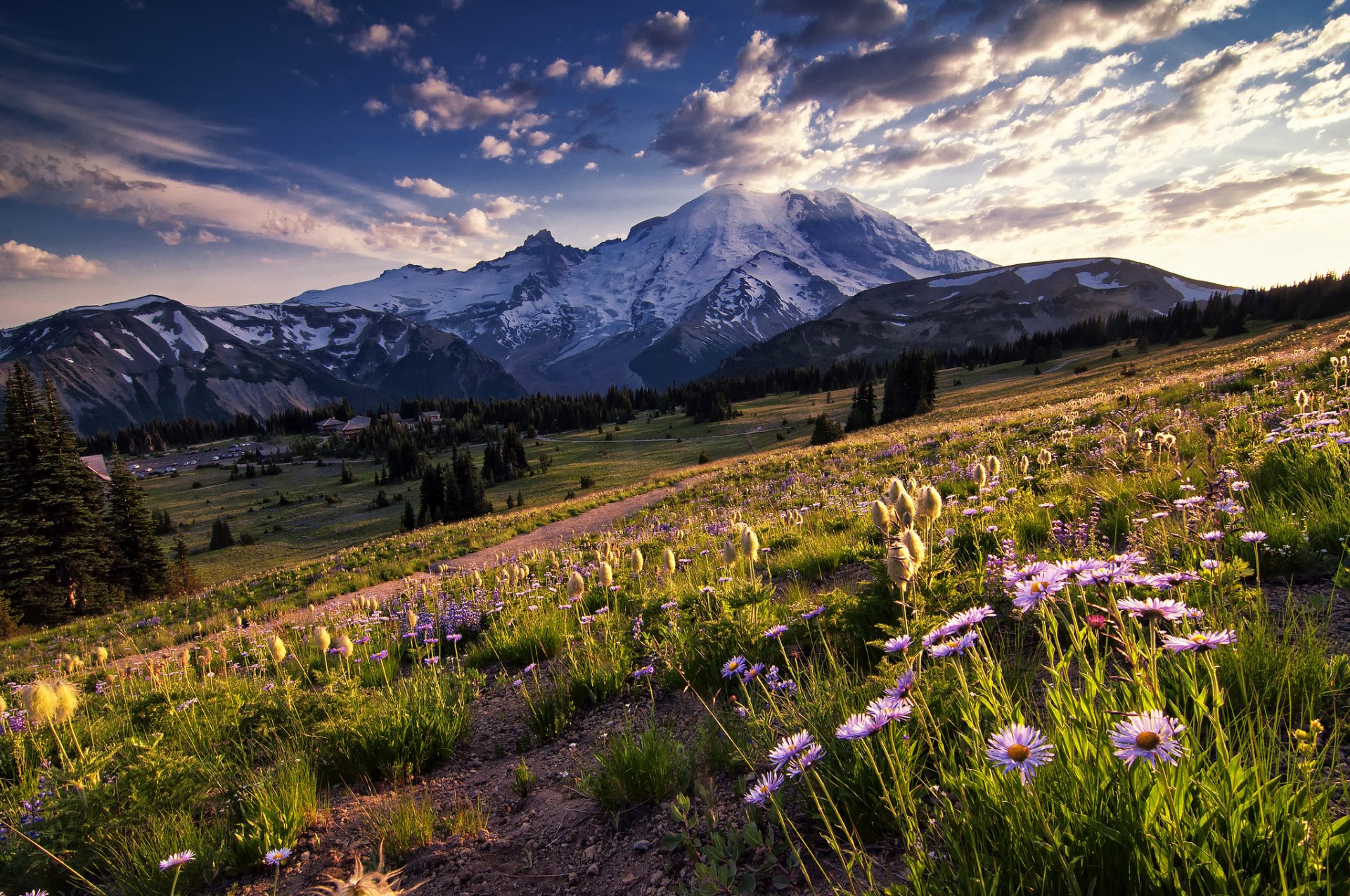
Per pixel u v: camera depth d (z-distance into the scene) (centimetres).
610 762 332
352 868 317
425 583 1836
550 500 8444
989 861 160
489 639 799
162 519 11675
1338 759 160
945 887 159
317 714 515
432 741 452
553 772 396
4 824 387
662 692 471
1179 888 134
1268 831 138
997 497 761
